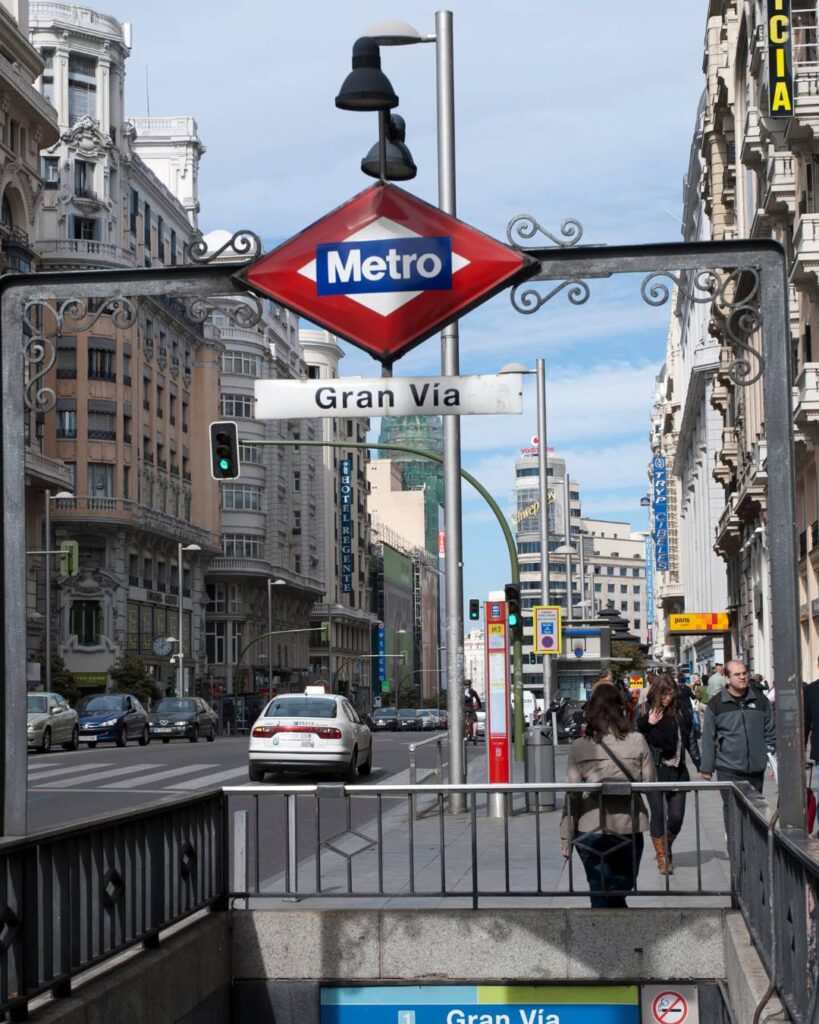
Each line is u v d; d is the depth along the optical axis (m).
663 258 8.27
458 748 20.12
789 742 8.18
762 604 48.47
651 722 14.53
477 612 32.22
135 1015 8.50
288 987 10.83
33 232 63.75
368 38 8.88
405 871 10.94
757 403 45.19
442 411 8.28
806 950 6.74
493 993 10.69
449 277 8.32
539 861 10.80
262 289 8.44
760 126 34.81
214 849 10.80
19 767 8.36
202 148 102.69
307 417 8.34
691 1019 10.46
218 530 95.94
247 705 100.50
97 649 74.75
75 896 7.96
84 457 75.44
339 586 139.12
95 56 78.44
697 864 10.74
